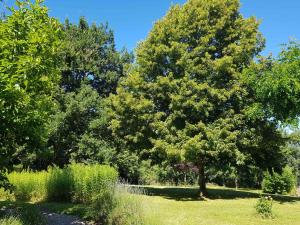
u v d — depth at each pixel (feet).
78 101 112.37
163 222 35.70
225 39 72.23
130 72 79.00
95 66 120.47
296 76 46.42
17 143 30.17
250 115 60.80
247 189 119.24
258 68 61.62
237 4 75.36
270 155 75.56
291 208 55.72
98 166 55.88
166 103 71.87
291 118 47.39
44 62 27.30
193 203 60.03
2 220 26.50
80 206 48.03
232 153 64.44
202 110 65.41
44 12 28.30
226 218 44.34
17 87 24.59
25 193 58.18
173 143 65.05
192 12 72.90
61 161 117.29
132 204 35.55
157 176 131.95
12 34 26.48
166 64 73.31
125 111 72.23
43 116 30.07
